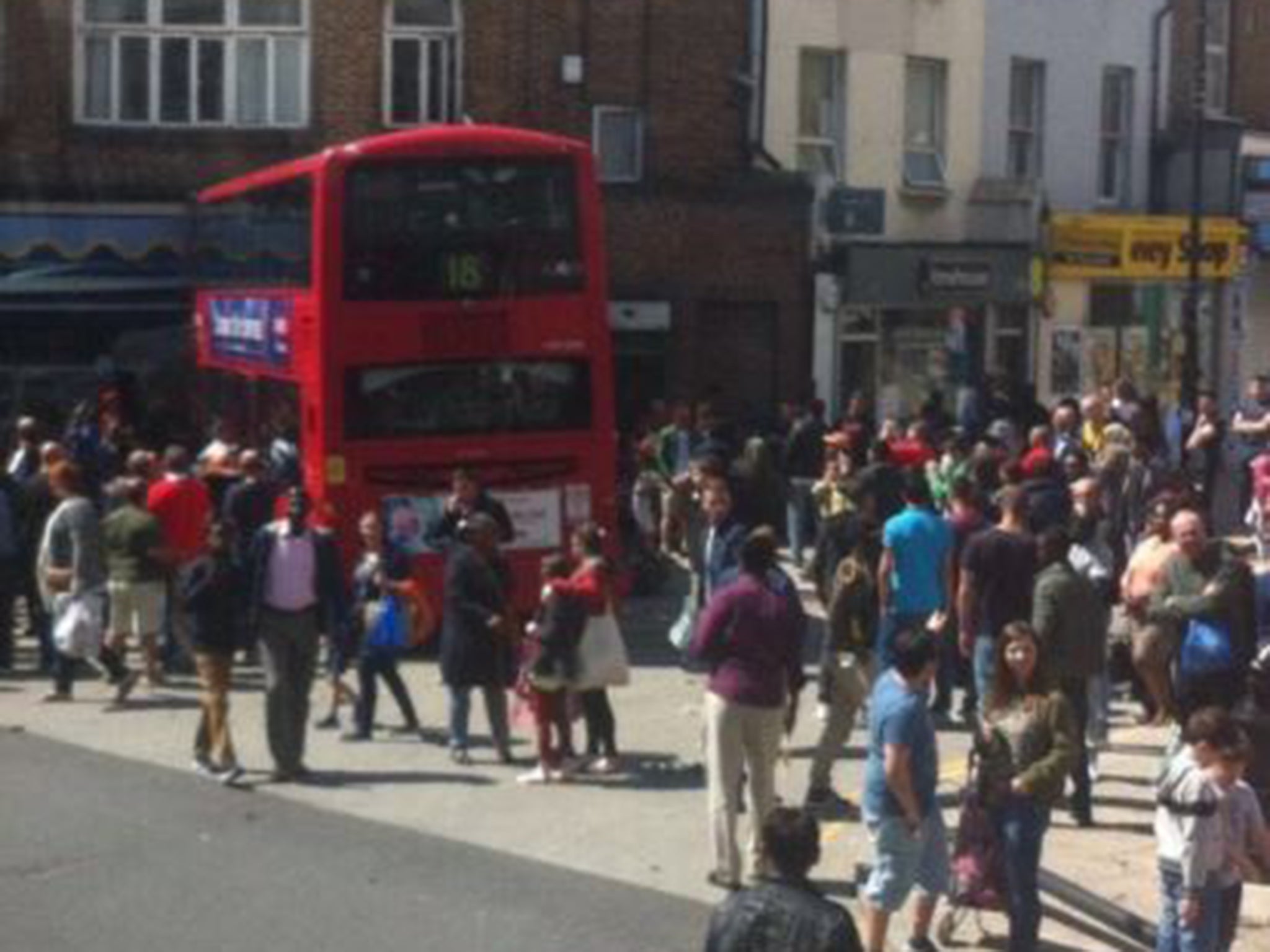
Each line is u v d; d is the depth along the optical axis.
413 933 13.38
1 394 32.72
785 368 35.34
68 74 32.72
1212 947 11.62
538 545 23.72
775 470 26.73
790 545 29.66
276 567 17.14
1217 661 15.78
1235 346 43.50
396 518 23.27
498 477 23.58
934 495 24.06
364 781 17.45
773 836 8.74
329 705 20.62
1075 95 41.06
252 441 26.14
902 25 37.56
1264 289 44.31
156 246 33.00
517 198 23.56
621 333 34.09
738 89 34.97
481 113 33.50
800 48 36.06
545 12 33.75
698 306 34.66
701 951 13.07
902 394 37.41
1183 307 41.41
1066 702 12.59
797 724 19.88
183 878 14.55
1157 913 13.67
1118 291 41.34
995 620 16.70
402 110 33.47
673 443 28.14
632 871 14.91
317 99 33.06
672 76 34.50
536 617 19.50
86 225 32.84
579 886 14.52
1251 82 44.25
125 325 33.09
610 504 24.00
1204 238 41.44
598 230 23.88
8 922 13.48
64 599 20.42
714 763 14.35
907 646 12.36
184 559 21.31
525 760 18.28
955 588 18.62
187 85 33.06
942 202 38.34
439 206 23.34
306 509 17.33
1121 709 20.61
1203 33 35.38
